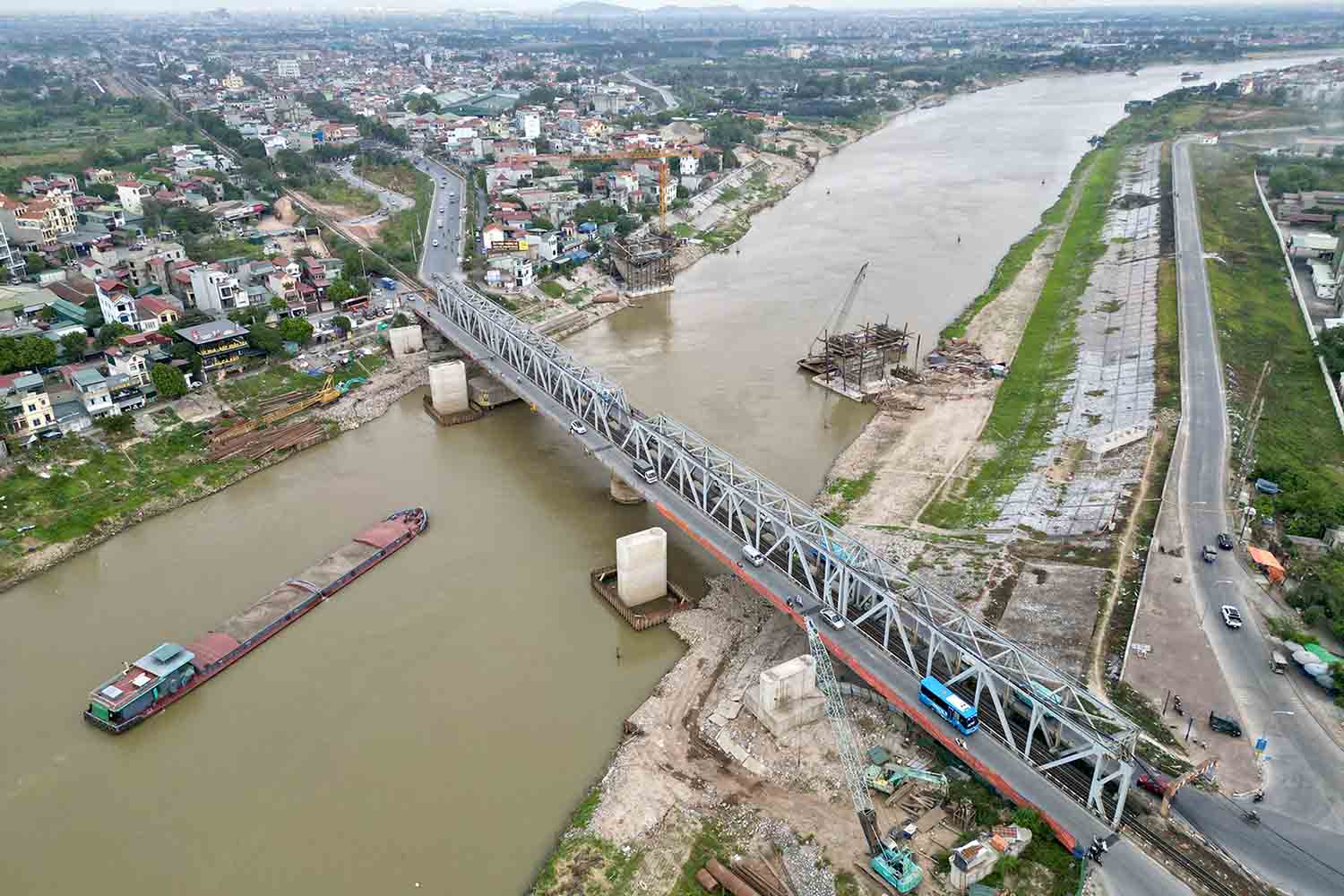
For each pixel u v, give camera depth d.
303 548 112.69
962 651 74.62
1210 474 112.94
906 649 79.81
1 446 120.62
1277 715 76.62
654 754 79.88
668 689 87.88
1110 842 64.69
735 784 76.31
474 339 161.62
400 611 100.25
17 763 80.62
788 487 125.19
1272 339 158.62
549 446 140.50
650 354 172.75
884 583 85.06
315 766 79.81
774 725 80.38
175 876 69.75
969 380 156.75
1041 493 116.44
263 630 95.44
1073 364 155.75
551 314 190.25
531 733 83.44
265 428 139.75
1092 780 66.56
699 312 195.50
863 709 83.19
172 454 130.12
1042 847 65.81
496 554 111.00
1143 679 80.69
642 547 97.50
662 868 68.88
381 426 147.12
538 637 96.25
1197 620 87.81
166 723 85.19
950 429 140.00
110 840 73.12
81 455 125.25
